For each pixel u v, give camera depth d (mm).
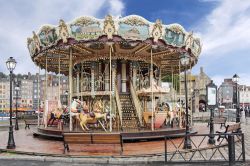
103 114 15797
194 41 18266
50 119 18891
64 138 11711
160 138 15508
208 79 70562
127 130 16125
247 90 108000
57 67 24578
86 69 20922
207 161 10070
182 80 41094
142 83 20594
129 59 19703
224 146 12641
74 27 15344
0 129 26484
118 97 18219
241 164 9664
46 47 16906
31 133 19953
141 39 15508
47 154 11664
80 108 16531
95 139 11492
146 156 11352
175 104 21328
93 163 10648
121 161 10562
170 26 16141
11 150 12578
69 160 10930
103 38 15281
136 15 15172
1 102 127562
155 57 21234
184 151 11805
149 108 20781
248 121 33125
